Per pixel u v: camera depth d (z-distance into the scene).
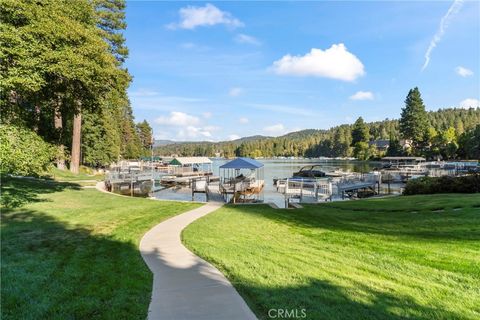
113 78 19.03
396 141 94.44
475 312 4.98
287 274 6.51
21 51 12.66
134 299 5.26
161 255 7.92
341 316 4.71
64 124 35.25
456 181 21.05
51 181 26.45
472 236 9.49
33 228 10.41
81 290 5.61
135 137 97.19
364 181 31.12
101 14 30.05
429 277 6.44
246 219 13.21
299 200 25.27
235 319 4.61
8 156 12.45
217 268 6.94
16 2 12.78
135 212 14.38
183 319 4.61
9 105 15.54
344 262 7.40
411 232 10.48
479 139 77.25
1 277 6.17
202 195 28.84
